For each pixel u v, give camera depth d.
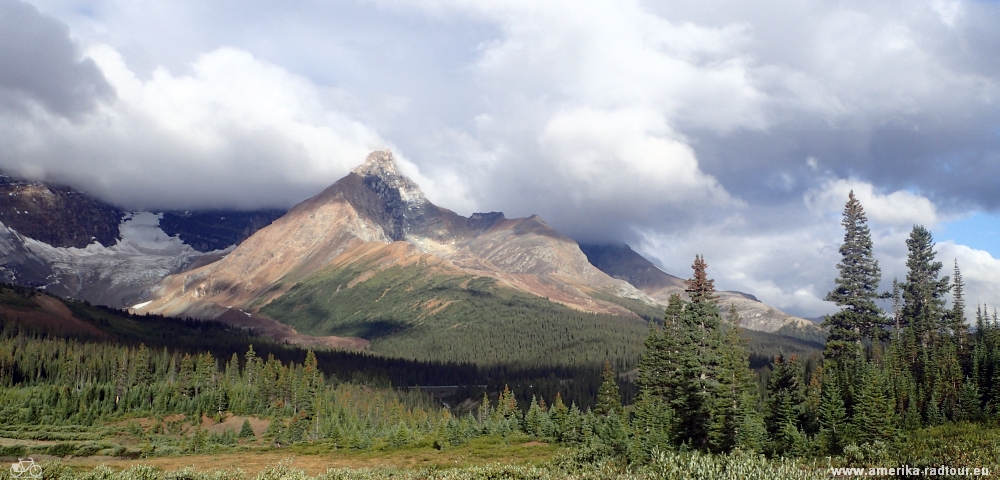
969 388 85.94
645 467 38.41
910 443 58.50
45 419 156.25
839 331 99.75
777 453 67.69
